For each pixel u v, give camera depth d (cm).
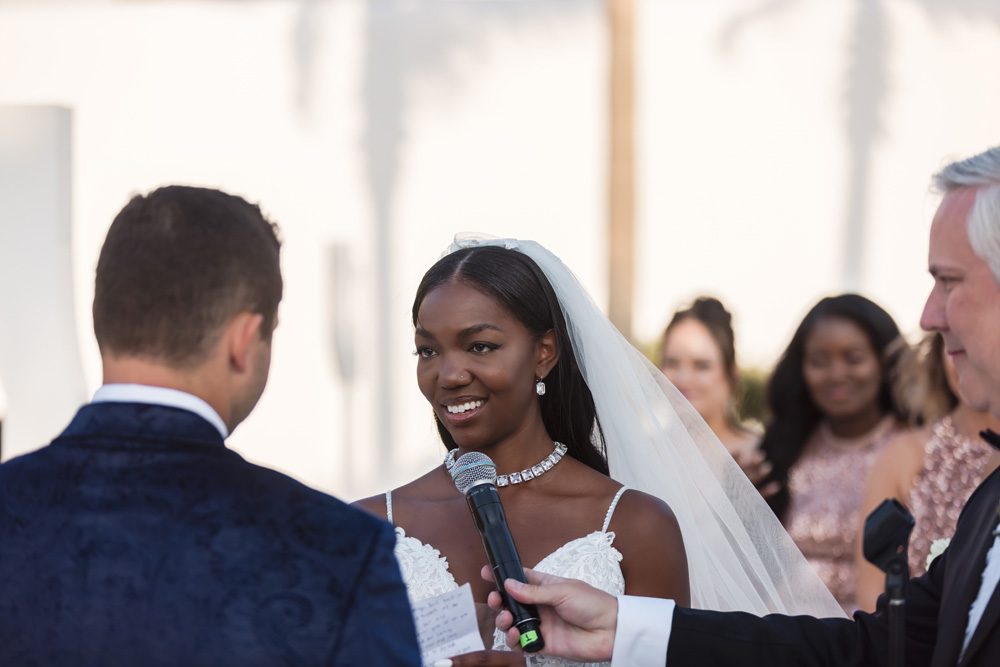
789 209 902
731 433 470
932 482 336
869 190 893
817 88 892
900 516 169
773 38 892
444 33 883
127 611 139
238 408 158
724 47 898
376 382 885
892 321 403
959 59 874
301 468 888
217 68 880
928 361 348
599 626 204
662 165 910
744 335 909
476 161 889
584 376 242
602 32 881
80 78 879
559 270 240
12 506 149
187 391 150
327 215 888
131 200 155
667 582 221
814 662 207
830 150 894
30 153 419
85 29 877
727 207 909
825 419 416
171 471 146
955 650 176
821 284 904
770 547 265
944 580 193
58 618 140
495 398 224
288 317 890
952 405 345
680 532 230
